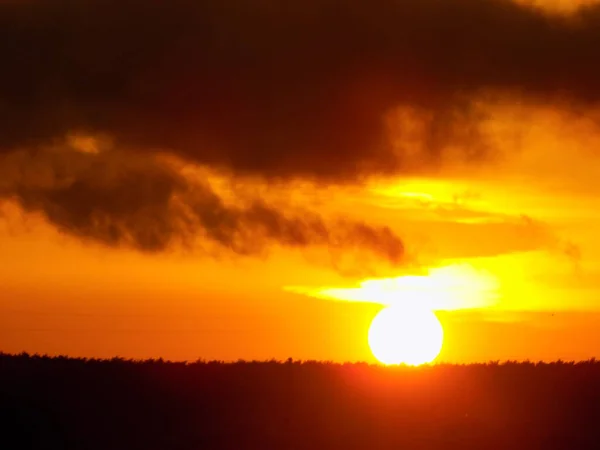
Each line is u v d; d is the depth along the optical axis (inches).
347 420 4370.1
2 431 3939.5
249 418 4389.8
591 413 4670.3
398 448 3722.9
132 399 4717.0
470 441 3882.9
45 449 3681.1
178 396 4857.3
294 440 3860.7
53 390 4763.8
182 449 3686.0
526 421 4402.1
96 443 3782.0
